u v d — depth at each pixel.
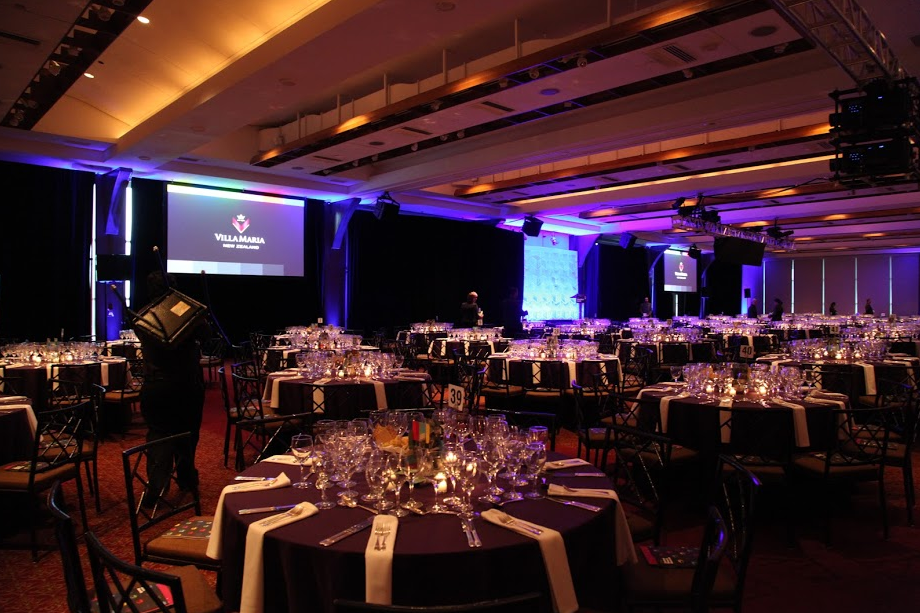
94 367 6.75
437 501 2.42
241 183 12.75
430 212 16.69
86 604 2.04
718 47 5.79
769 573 3.64
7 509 4.48
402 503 2.39
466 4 5.03
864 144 6.26
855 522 4.45
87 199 11.62
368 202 15.23
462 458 2.52
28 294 10.95
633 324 16.02
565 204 16.00
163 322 4.36
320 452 2.63
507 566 2.02
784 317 21.14
